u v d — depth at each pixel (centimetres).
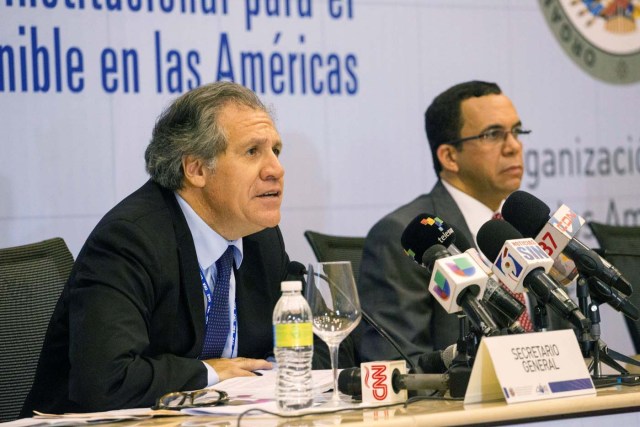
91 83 612
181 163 412
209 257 415
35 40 599
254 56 655
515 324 326
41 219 600
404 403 309
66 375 404
